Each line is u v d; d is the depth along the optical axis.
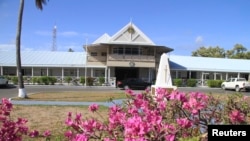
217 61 52.03
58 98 20.73
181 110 3.43
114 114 3.55
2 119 4.85
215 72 49.34
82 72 46.25
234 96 3.88
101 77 42.94
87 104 16.95
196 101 3.27
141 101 3.64
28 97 21.09
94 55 44.75
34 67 45.16
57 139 7.84
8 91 28.61
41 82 41.59
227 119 3.37
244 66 51.16
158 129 2.84
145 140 2.57
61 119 11.91
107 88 36.66
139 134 2.57
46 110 14.52
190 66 47.75
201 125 3.34
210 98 3.91
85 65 44.34
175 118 3.43
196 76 48.94
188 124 3.09
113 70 44.56
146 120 2.90
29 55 47.06
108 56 42.38
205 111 3.69
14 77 40.47
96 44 41.62
